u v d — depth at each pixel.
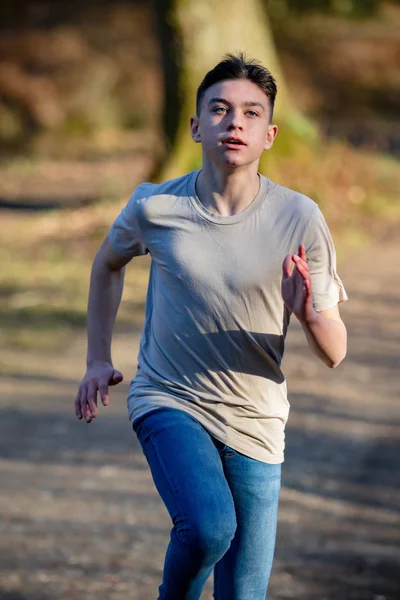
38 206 33.88
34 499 12.71
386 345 19.64
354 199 30.47
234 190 6.80
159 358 7.03
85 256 27.06
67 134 49.47
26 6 56.03
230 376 6.90
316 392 16.92
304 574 10.59
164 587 6.60
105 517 12.15
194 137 7.05
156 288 7.07
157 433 6.80
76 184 38.12
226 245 6.77
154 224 6.95
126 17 56.16
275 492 7.16
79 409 7.48
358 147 40.69
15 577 10.41
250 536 7.10
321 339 6.67
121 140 48.97
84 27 55.38
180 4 29.69
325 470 13.64
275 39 56.00
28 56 52.59
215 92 6.77
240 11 30.92
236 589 7.16
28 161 44.84
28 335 20.72
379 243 27.86
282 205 6.82
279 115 31.25
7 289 24.08
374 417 15.80
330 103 53.22
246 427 6.95
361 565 10.86
